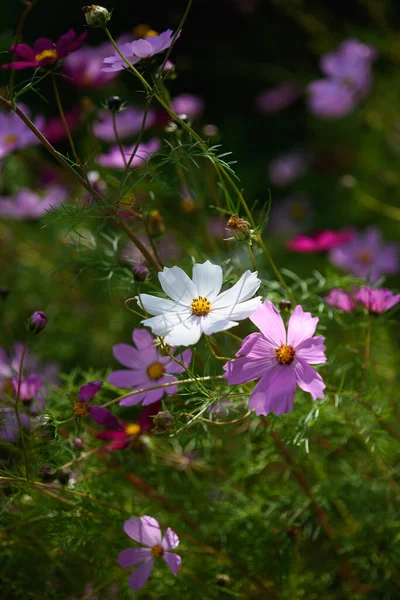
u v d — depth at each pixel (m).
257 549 1.48
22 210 1.94
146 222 1.40
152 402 1.36
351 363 1.54
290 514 1.51
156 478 1.51
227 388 1.34
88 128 1.59
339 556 1.51
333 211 2.71
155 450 1.49
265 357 1.27
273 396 1.26
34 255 2.09
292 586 1.49
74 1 3.24
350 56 2.47
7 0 3.22
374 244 2.08
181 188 1.64
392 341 1.69
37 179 2.13
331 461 1.60
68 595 1.46
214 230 1.91
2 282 2.02
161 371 1.38
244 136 3.22
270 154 3.18
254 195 3.01
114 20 3.28
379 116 2.60
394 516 1.49
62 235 1.93
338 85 2.48
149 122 1.74
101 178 1.53
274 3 2.88
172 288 1.29
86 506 1.40
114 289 1.43
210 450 1.53
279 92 2.88
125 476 1.48
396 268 2.07
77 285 1.97
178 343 1.25
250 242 1.31
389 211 2.24
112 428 1.34
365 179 2.70
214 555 1.48
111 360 1.85
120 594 1.46
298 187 2.92
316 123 3.03
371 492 1.50
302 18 2.68
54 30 3.24
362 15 3.13
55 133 1.84
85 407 1.35
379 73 2.77
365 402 1.42
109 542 1.43
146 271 1.32
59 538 1.41
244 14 3.12
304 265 2.20
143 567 1.35
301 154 2.98
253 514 1.50
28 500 1.43
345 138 2.95
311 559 1.53
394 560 1.47
